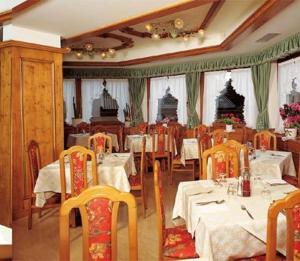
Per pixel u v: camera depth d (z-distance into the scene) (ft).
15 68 13.12
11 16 11.71
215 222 6.09
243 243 6.04
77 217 11.93
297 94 18.21
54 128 14.60
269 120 20.66
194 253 6.77
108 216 5.14
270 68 20.11
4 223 12.86
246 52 20.92
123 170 11.87
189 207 7.47
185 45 21.26
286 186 8.61
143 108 27.45
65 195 10.69
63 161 10.55
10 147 13.11
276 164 12.01
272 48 18.85
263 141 16.28
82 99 27.27
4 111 13.32
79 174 10.59
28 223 11.84
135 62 24.09
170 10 11.55
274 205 4.78
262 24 13.58
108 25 13.41
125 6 11.44
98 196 5.10
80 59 24.27
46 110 14.32
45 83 14.26
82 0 10.75
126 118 27.22
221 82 23.94
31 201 11.76
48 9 11.54
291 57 18.54
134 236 5.20
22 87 13.39
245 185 7.72
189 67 24.56
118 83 27.78
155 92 27.04
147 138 20.68
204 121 24.84
